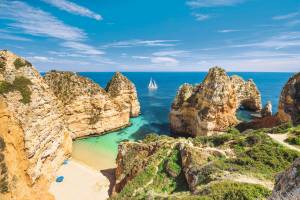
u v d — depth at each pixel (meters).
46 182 36.34
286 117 49.34
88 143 59.34
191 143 34.91
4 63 37.94
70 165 45.34
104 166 46.38
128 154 38.34
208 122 53.47
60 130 46.16
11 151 29.45
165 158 30.47
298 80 49.22
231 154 27.06
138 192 25.75
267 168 22.03
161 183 26.45
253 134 32.56
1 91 33.41
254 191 16.30
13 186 27.09
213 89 54.09
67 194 35.97
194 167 24.62
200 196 16.97
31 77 40.59
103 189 37.78
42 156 36.97
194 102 61.22
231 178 19.91
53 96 47.41
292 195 8.85
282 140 29.05
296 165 9.71
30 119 35.19
